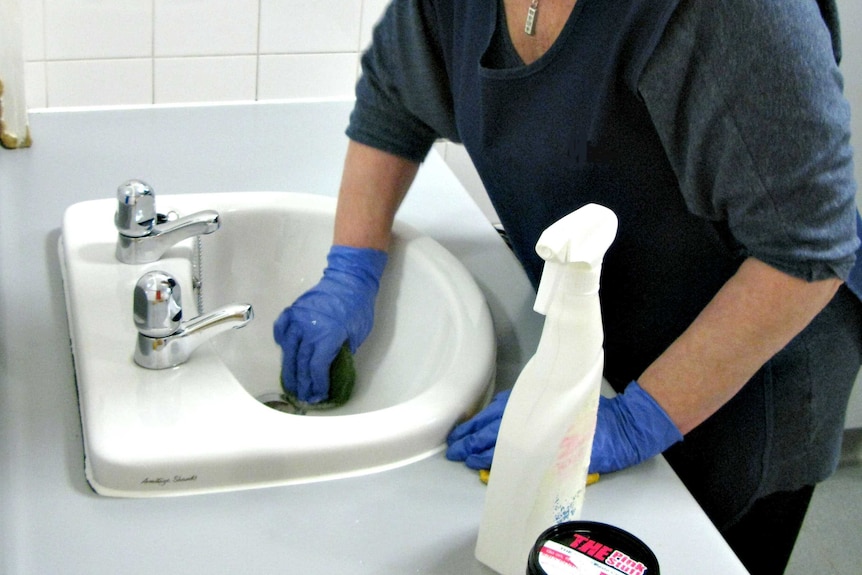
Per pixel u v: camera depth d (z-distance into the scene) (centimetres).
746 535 131
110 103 151
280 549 75
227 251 122
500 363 104
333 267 112
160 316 86
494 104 95
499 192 109
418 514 80
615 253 102
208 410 84
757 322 85
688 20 79
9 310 102
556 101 91
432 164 150
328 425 84
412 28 103
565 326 68
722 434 113
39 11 139
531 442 70
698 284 102
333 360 110
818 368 109
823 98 77
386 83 111
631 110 88
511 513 72
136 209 103
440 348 107
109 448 78
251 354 122
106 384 86
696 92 81
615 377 116
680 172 89
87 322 94
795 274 82
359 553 76
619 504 84
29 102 146
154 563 73
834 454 118
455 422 89
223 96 157
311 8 153
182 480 80
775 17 76
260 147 146
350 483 83
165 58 150
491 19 92
